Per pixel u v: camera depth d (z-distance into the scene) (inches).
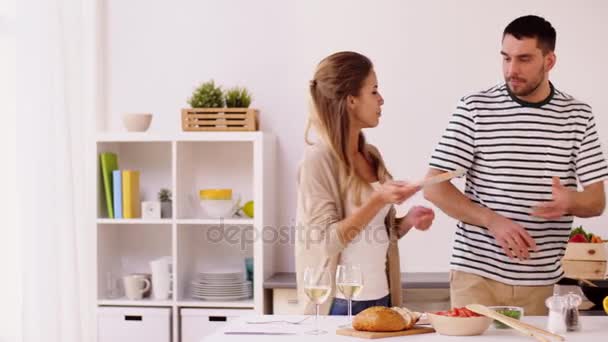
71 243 156.2
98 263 166.6
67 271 155.9
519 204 104.3
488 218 102.1
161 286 165.9
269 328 87.8
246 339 82.1
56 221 153.8
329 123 101.3
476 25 167.6
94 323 164.4
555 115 104.4
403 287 150.9
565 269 127.3
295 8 172.6
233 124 163.6
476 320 82.7
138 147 177.6
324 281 85.0
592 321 91.9
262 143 159.9
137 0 177.2
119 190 167.8
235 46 174.6
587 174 105.2
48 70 154.1
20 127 152.9
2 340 158.6
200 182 176.4
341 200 101.0
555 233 105.1
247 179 175.3
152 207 166.7
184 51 176.1
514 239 99.8
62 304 155.5
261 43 173.8
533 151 104.4
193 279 175.0
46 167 152.7
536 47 101.7
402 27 169.5
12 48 162.4
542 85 104.1
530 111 104.2
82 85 162.4
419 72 169.2
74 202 158.1
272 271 170.2
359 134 107.0
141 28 177.3
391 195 93.8
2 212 160.4
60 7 156.0
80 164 161.3
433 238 167.5
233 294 164.4
